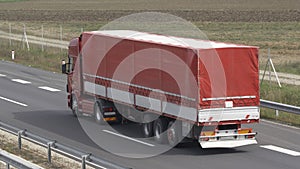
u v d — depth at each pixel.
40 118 34.16
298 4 149.00
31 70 56.31
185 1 169.25
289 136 29.09
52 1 182.62
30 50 68.75
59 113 35.69
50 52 66.81
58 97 41.38
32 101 39.75
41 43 78.88
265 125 31.62
